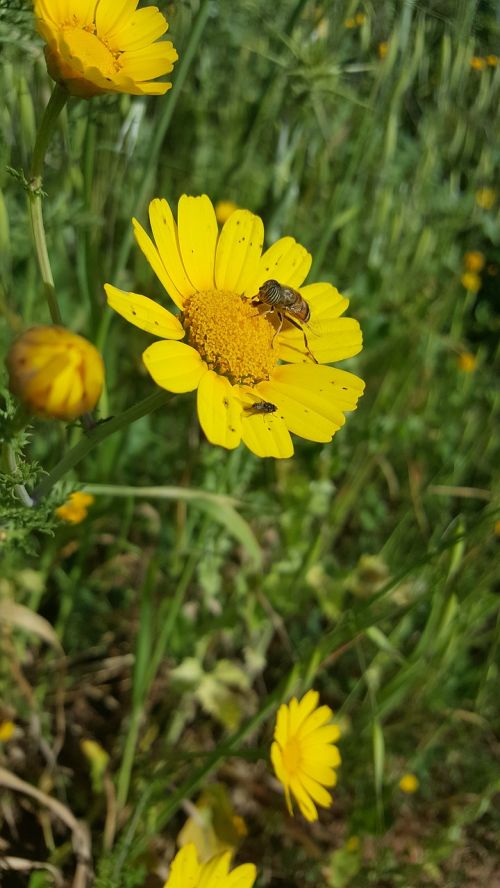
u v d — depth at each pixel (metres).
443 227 0.32
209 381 0.12
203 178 0.29
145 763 0.20
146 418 0.25
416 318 0.29
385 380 0.28
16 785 0.18
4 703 0.20
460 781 0.25
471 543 0.23
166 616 0.21
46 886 0.18
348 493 0.27
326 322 0.14
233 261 0.13
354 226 0.28
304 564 0.21
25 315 0.20
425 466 0.30
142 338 0.24
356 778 0.22
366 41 0.21
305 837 0.21
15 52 0.15
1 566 0.20
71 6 0.12
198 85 0.31
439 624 0.18
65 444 0.20
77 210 0.19
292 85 0.21
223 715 0.21
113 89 0.11
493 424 0.31
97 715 0.22
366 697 0.23
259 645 0.24
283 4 0.26
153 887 0.19
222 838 0.20
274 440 0.12
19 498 0.12
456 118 0.29
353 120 0.27
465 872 0.23
